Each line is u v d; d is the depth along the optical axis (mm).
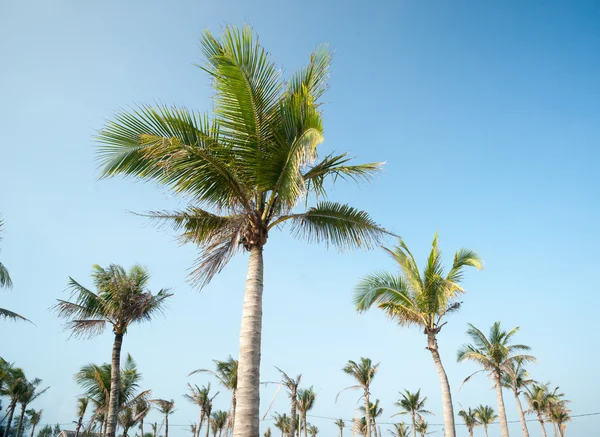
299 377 27297
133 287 16188
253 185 7516
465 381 26031
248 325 6555
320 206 8352
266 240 7539
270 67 7082
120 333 15891
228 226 7270
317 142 5805
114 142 7242
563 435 49188
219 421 37812
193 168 7102
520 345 26656
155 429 39625
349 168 7781
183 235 8086
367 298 15633
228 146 7305
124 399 19703
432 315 15328
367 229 8391
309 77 7594
